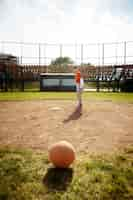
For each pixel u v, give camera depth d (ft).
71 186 11.81
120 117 31.24
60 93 66.54
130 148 18.44
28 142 20.12
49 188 11.61
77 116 31.60
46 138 21.48
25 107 39.06
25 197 10.83
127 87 75.46
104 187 11.74
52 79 75.77
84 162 14.84
